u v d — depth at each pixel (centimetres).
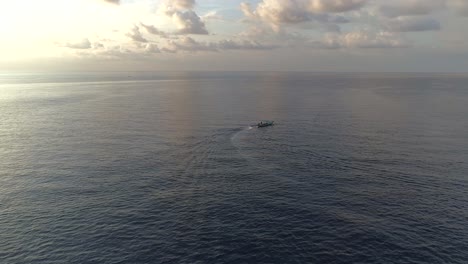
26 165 8206
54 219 5681
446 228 5419
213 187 6962
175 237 5197
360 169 7944
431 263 4619
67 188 6881
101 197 6494
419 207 6088
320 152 9312
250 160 8638
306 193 6669
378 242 5072
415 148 9662
